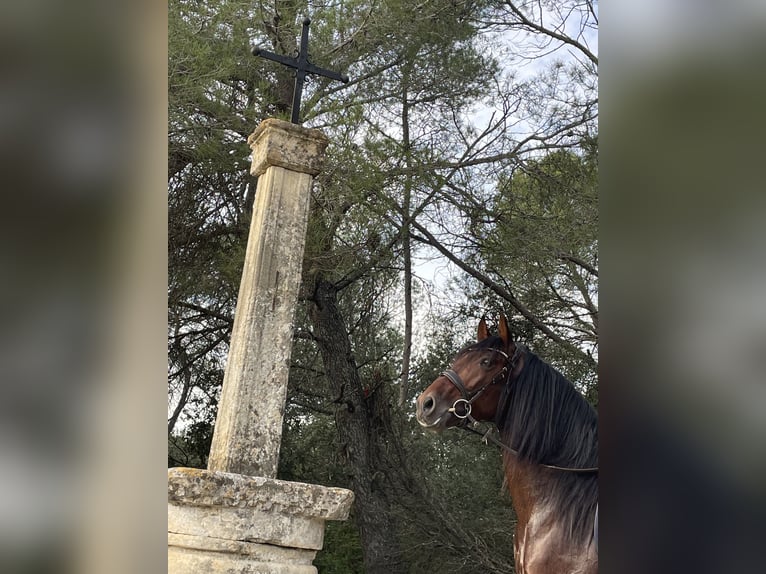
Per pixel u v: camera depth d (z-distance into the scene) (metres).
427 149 6.42
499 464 6.89
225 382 2.31
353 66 6.47
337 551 7.84
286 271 2.39
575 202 6.27
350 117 5.78
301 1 6.09
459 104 6.69
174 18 5.54
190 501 1.84
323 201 5.98
